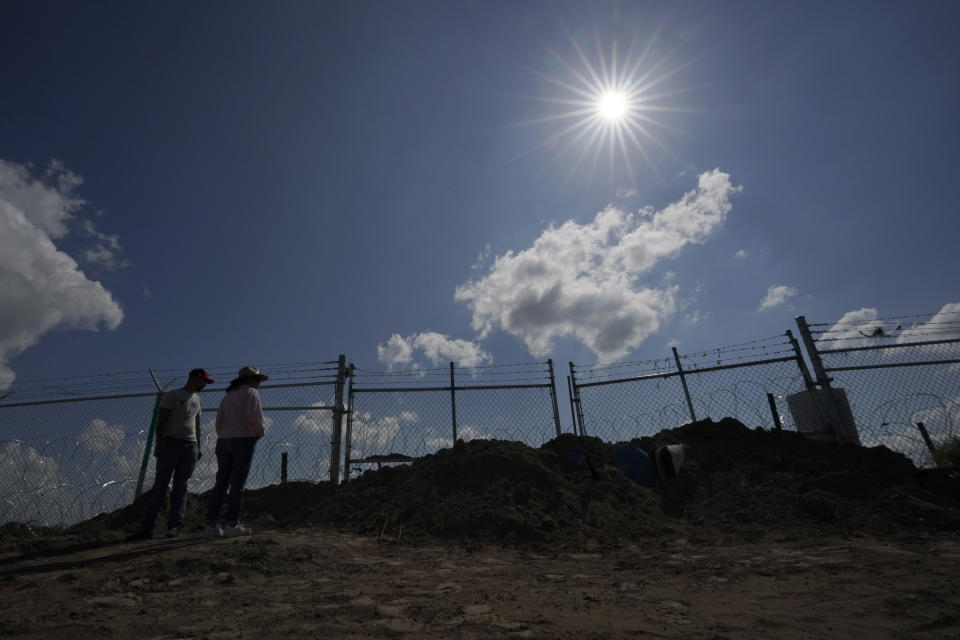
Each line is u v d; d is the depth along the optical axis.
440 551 4.52
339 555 4.18
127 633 2.28
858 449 6.68
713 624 2.29
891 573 3.12
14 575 3.49
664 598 2.80
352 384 8.22
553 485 5.90
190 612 2.62
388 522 5.51
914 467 6.35
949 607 2.38
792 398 7.82
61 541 4.60
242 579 3.39
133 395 7.75
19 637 2.25
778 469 6.37
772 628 2.22
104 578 3.34
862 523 4.91
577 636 2.14
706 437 7.40
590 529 5.05
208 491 6.93
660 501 5.94
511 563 4.04
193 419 5.12
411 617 2.46
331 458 7.64
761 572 3.38
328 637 2.17
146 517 4.69
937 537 4.37
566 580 3.33
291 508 6.64
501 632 2.21
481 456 6.30
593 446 7.38
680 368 8.16
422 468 6.65
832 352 7.62
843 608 2.48
